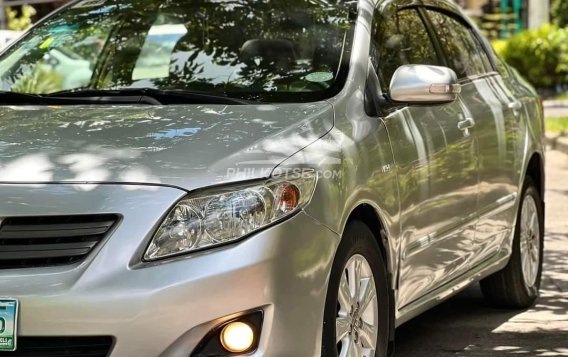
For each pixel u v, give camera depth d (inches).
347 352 175.8
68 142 167.8
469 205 229.0
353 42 204.5
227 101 189.3
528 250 274.2
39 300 149.9
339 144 176.1
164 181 156.0
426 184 205.6
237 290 152.1
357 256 179.0
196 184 156.0
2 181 158.2
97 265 151.3
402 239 195.5
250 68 208.5
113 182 156.3
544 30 943.0
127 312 149.2
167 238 152.9
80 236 153.3
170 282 150.2
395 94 194.5
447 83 193.8
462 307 275.3
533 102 280.8
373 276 184.7
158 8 233.3
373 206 183.0
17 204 154.8
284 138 169.2
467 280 234.7
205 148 163.2
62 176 157.8
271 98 195.5
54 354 152.0
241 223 155.0
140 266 151.3
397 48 217.5
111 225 153.5
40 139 169.9
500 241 253.0
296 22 213.8
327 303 167.0
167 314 149.7
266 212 156.9
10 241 153.9
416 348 233.9
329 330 167.3
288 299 157.4
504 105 256.5
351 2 216.5
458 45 252.5
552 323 256.8
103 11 239.9
